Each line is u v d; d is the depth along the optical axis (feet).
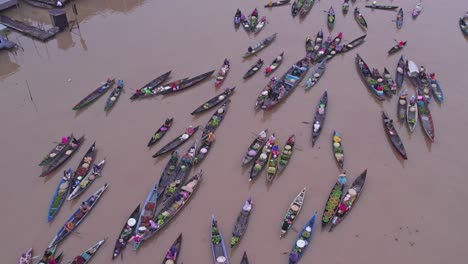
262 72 140.26
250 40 157.58
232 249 88.89
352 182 103.09
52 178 104.78
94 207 97.50
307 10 174.81
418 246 90.33
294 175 105.19
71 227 91.97
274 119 122.11
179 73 140.26
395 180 104.32
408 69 138.72
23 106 126.62
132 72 140.87
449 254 88.99
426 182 104.06
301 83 135.03
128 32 163.43
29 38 158.40
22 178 104.63
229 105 126.82
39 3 178.40
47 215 96.17
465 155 111.34
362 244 90.33
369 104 127.24
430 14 173.99
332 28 163.94
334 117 122.31
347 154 111.04
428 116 121.49
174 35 161.17
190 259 87.66
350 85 134.92
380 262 87.20
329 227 92.99
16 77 138.62
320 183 103.19
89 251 88.12
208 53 150.41
